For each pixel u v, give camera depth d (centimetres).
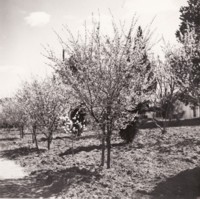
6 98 4038
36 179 1184
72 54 1194
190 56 1145
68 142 2228
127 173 1134
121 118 1215
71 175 1128
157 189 927
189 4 2431
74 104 1371
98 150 1683
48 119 1914
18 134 3778
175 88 1922
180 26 2527
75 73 1209
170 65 1244
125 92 1181
